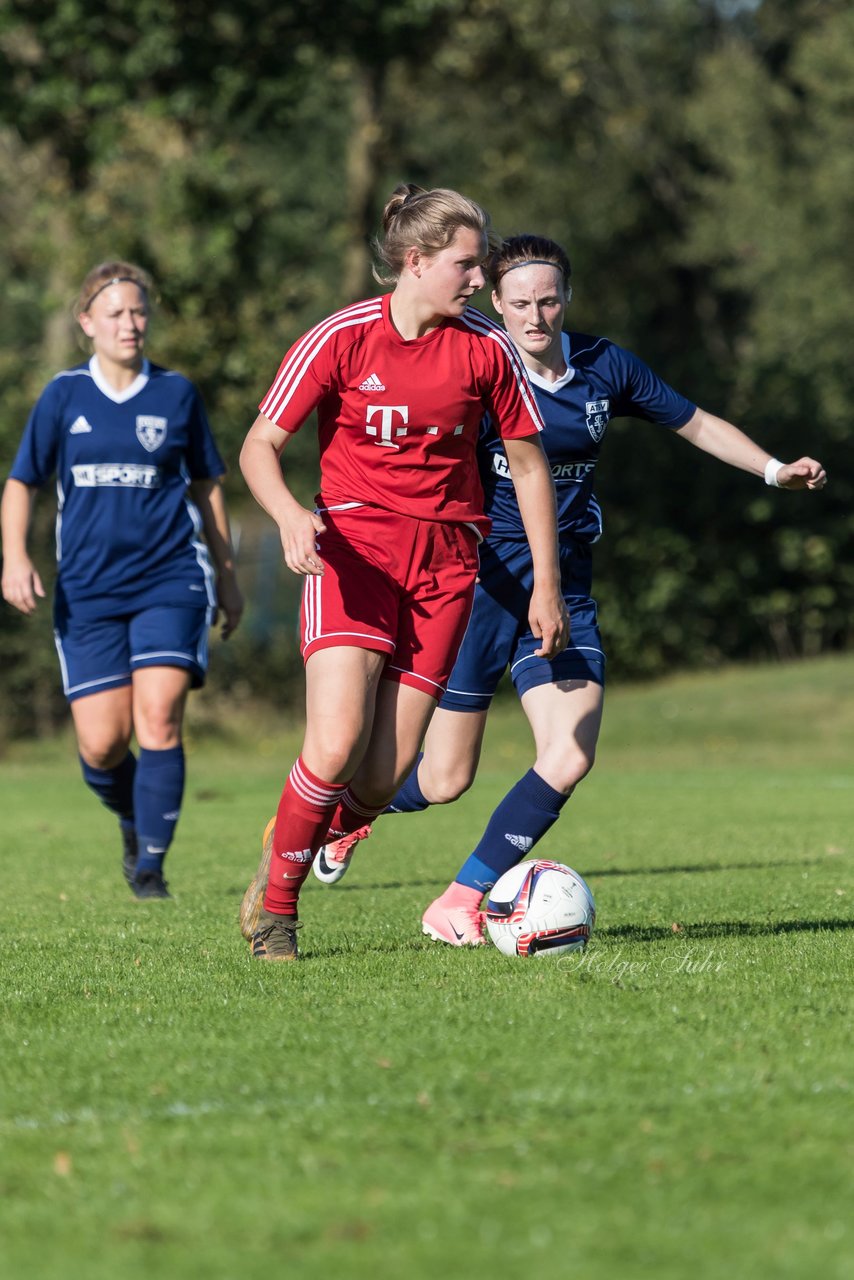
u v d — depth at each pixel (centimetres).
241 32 7475
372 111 9625
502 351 1564
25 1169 970
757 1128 1028
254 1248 830
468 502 1619
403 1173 944
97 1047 1285
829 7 12675
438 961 1692
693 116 12062
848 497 9238
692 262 12650
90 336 2497
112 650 2497
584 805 4522
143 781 2489
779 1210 875
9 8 6981
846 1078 1152
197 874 2916
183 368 7412
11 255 8694
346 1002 1448
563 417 1816
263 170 11188
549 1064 1195
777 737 7106
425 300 1519
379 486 1576
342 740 1566
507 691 8575
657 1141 1002
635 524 9062
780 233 11444
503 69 9012
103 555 2464
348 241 9744
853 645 9381
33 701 7612
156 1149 1002
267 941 1716
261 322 7794
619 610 9019
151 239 7744
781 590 9231
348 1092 1127
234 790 5325
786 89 12162
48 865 3134
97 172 7469
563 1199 895
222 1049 1266
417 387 1535
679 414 1858
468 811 4531
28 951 1856
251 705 8262
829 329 10856
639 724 7419
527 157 10594
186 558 2506
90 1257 823
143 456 2456
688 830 3738
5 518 2492
